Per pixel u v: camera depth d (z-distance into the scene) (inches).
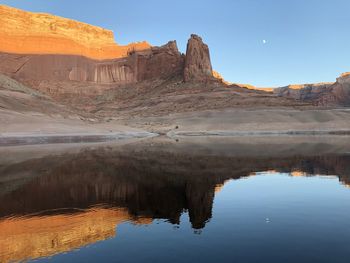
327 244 446.6
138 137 3193.9
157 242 463.2
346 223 538.6
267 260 397.4
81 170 1127.6
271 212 609.0
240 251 425.7
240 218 572.4
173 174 1043.9
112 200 711.7
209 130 3887.8
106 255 422.6
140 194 772.0
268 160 1376.7
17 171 1108.5
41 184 890.7
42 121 3100.4
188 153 1656.0
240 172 1083.3
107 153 1674.5
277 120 4229.8
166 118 4402.1
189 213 609.0
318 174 1040.8
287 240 463.2
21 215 603.5
